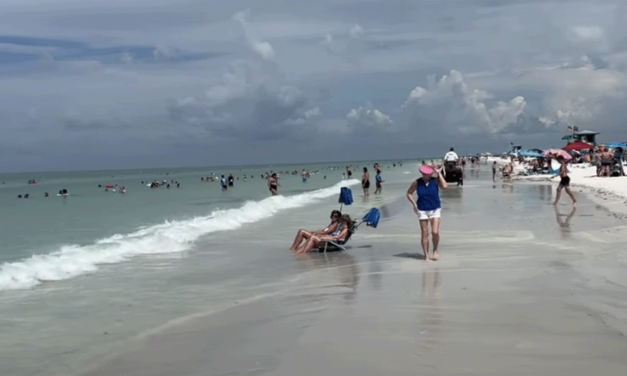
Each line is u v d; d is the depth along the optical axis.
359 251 13.25
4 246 16.52
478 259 11.36
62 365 5.97
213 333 6.92
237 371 5.56
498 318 7.03
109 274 10.94
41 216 27.41
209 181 77.94
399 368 5.42
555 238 13.80
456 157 39.28
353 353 5.89
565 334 6.32
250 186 59.47
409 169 116.50
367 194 34.16
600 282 8.86
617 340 6.09
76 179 116.56
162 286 9.82
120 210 30.44
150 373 5.66
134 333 7.02
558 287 8.61
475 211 21.31
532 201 25.09
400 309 7.63
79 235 19.14
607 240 13.10
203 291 9.38
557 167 52.00
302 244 14.70
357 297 8.45
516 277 9.44
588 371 5.22
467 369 5.34
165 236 16.20
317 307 7.98
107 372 5.73
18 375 5.72
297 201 30.31
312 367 5.54
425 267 10.75
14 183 96.19
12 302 8.69
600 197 25.91
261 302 8.51
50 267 11.44
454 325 6.78
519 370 5.28
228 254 13.35
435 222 11.44
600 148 62.97
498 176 56.41
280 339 6.52
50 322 7.57
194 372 5.62
